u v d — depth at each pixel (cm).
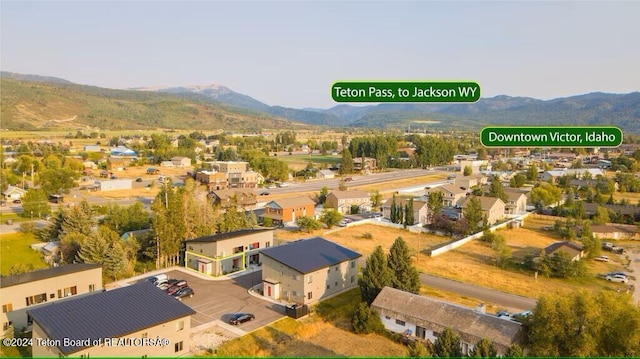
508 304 4144
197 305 3984
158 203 5772
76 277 3944
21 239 5981
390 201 8181
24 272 4209
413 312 3491
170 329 3034
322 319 3759
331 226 7312
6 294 3516
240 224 6309
